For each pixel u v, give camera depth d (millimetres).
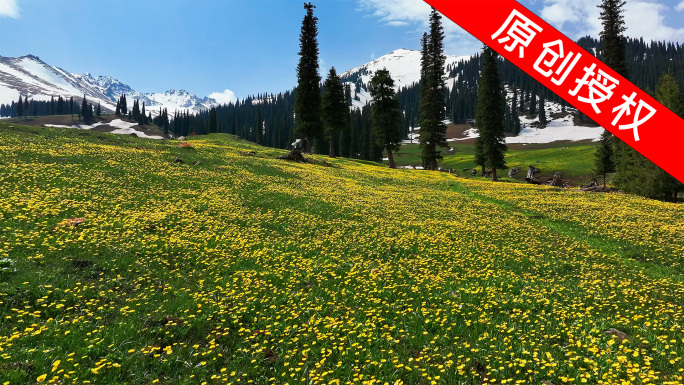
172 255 12945
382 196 31281
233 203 22000
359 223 20547
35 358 6445
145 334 7797
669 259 15531
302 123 66625
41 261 10500
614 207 29266
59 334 7312
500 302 10680
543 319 9430
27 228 13055
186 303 9383
